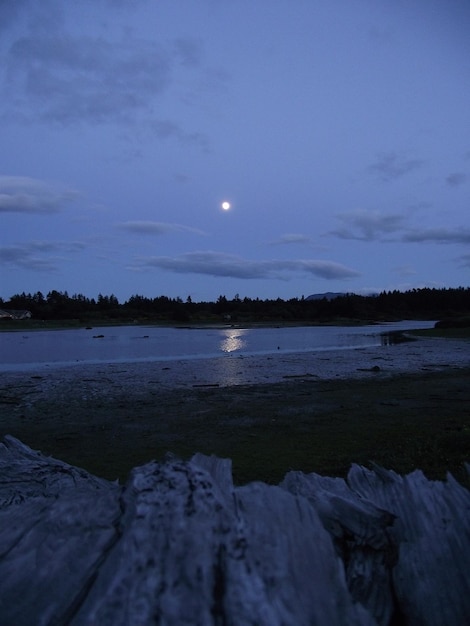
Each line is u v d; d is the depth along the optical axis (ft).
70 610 6.54
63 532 7.87
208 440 31.32
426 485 10.88
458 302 514.27
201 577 6.52
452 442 24.56
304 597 6.58
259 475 22.58
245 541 7.13
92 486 14.03
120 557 6.90
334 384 57.31
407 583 8.40
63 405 45.96
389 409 40.55
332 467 23.07
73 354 104.78
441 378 61.57
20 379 64.23
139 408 43.78
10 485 13.35
